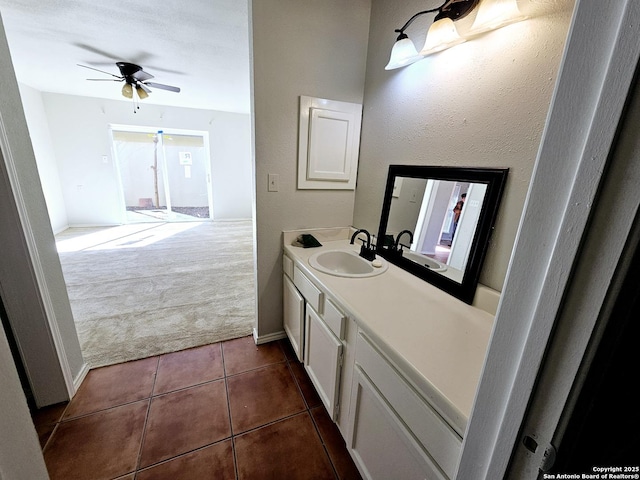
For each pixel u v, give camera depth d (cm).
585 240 32
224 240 466
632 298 31
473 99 109
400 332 90
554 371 37
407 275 139
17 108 123
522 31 90
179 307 248
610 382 35
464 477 54
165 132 557
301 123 168
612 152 29
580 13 31
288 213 184
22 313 129
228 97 442
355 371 104
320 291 132
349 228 202
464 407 61
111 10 198
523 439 42
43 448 124
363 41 171
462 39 108
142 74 305
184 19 207
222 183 599
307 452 127
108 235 473
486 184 104
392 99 154
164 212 641
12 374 48
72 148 480
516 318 41
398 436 82
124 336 205
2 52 116
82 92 448
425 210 133
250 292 281
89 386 159
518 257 40
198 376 170
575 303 34
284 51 155
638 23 26
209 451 125
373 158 176
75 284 287
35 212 133
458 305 110
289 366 181
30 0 187
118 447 125
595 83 30
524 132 92
